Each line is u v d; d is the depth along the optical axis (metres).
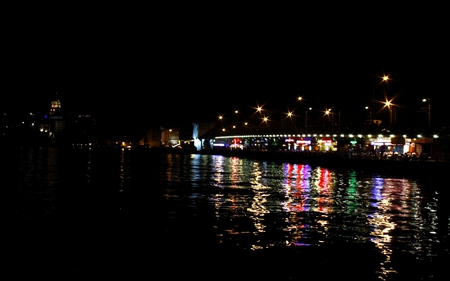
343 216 27.97
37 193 37.03
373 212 30.05
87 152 174.62
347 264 17.39
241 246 19.62
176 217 26.41
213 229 22.97
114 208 29.69
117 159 115.38
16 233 21.59
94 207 29.97
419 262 17.81
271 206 31.70
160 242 20.19
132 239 20.67
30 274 15.97
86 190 40.16
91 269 16.52
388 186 49.91
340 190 44.50
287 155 108.81
